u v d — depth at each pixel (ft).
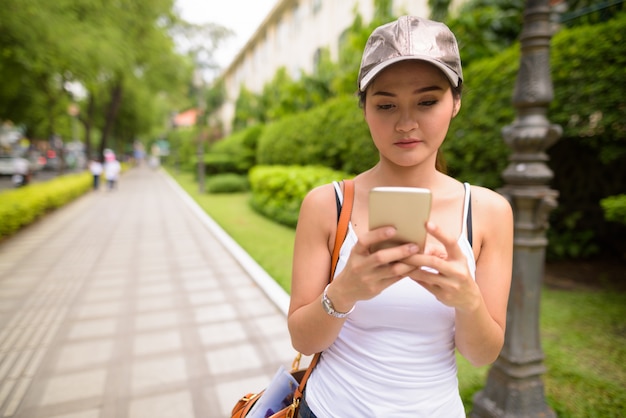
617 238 17.51
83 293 15.12
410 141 2.88
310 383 3.58
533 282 6.91
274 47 74.84
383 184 3.20
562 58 13.07
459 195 3.25
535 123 6.66
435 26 2.80
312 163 32.32
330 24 50.88
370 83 2.88
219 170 60.80
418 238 2.30
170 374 9.64
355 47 27.14
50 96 50.65
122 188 61.36
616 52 11.62
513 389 6.95
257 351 10.75
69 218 33.01
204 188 55.88
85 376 9.50
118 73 57.41
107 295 14.90
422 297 2.96
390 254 2.29
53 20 32.55
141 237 25.45
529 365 6.98
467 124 16.25
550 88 6.61
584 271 16.17
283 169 31.89
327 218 3.24
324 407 3.34
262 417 3.88
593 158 16.98
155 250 21.98
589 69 12.33
